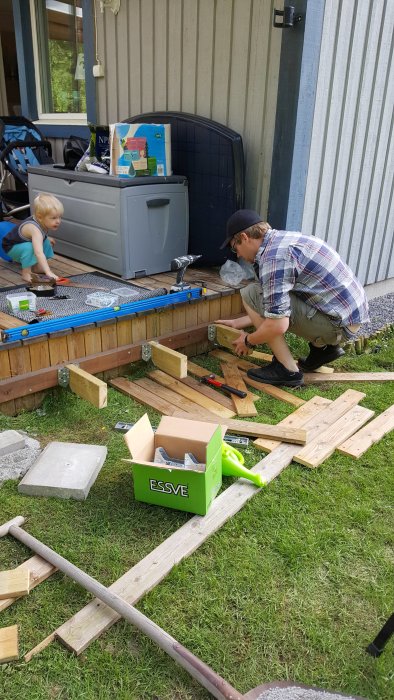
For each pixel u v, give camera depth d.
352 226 4.34
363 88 3.86
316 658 1.55
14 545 1.92
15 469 2.29
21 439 2.40
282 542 1.95
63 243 4.12
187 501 2.04
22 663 1.52
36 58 5.60
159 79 4.22
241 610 1.69
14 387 2.68
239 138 3.61
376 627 1.65
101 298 3.17
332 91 3.63
